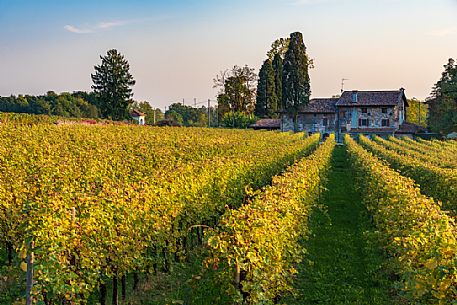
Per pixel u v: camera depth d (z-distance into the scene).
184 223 10.76
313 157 19.86
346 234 12.93
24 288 8.31
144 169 14.80
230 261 6.50
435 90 68.88
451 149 35.16
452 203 12.88
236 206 13.89
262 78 84.25
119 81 74.81
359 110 72.44
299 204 10.84
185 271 9.95
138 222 8.58
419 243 6.88
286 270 8.24
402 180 12.54
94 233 7.62
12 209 9.03
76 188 10.59
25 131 24.06
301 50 74.50
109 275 7.93
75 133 27.00
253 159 17.08
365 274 9.84
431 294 6.24
